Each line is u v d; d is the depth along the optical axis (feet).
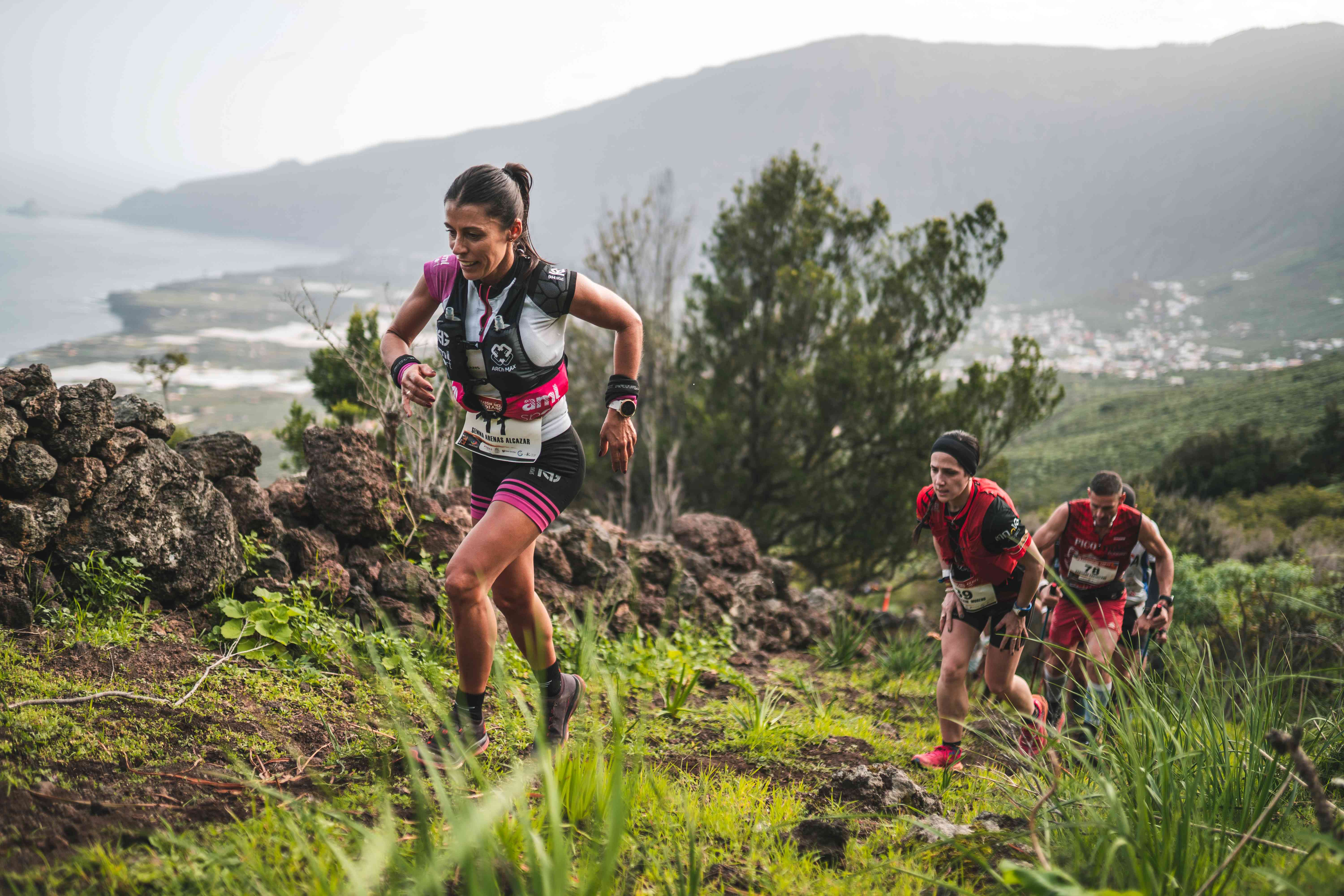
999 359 654.94
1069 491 195.21
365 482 14.66
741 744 12.24
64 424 11.20
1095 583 15.89
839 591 46.78
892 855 7.72
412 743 7.36
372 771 8.31
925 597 44.34
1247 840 6.31
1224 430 113.09
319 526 14.51
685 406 56.03
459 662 8.68
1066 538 16.07
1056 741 10.00
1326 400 250.98
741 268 56.95
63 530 10.96
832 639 23.35
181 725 8.63
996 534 12.14
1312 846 6.66
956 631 13.08
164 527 11.60
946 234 54.34
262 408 302.45
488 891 5.22
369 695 10.57
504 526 8.36
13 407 10.83
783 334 54.70
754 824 8.45
